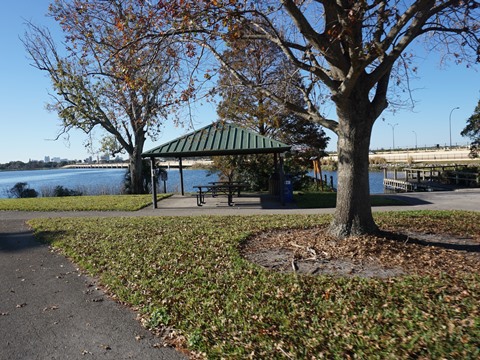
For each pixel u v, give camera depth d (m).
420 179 31.84
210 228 10.64
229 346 4.30
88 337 4.80
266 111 13.27
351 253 7.27
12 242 10.45
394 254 7.12
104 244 9.23
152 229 10.87
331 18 7.46
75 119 26.72
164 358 4.26
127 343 4.62
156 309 5.33
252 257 7.67
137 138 27.88
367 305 5.09
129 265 7.44
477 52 8.67
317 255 7.41
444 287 5.56
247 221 11.95
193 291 5.88
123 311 5.59
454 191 21.53
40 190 29.64
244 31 8.40
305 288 5.78
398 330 4.36
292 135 27.84
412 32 7.39
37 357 4.34
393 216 11.99
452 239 8.52
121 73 9.31
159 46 8.30
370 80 7.71
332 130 8.33
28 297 6.25
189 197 21.91
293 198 19.20
